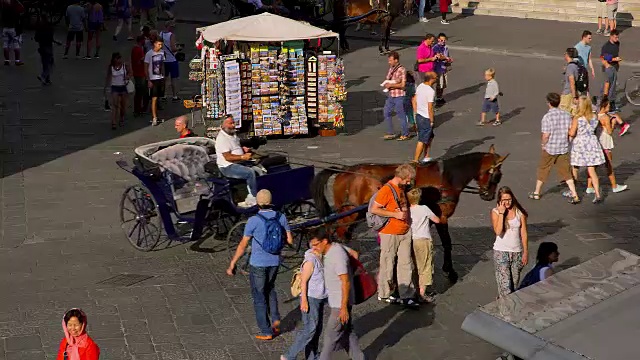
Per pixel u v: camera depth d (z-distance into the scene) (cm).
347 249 997
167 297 1205
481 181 1241
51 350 1055
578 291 667
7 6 2644
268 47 1941
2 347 1059
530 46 2902
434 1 3622
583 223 1511
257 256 1069
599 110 1655
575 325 618
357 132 2058
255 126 1970
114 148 1908
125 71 2047
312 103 2003
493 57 2805
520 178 1739
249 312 1167
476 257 1356
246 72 1947
